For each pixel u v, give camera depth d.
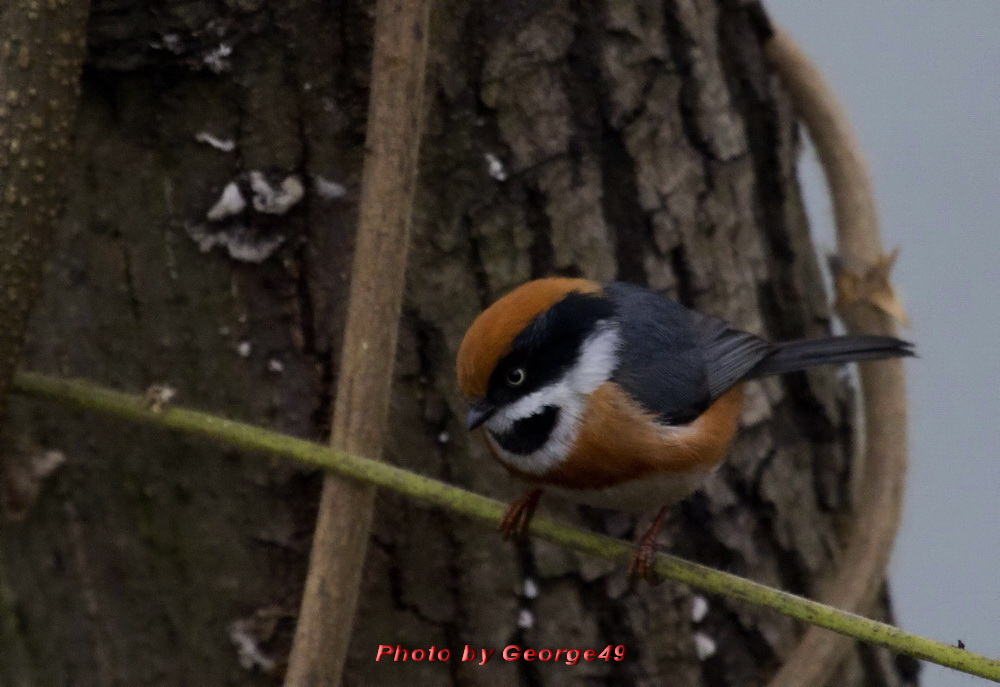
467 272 7.81
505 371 7.52
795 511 9.14
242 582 7.61
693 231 8.52
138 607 7.67
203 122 7.29
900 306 9.16
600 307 7.84
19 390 6.89
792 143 9.66
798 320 9.60
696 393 7.94
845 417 9.82
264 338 7.48
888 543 8.80
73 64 6.31
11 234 6.39
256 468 7.54
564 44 7.88
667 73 8.32
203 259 7.42
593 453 7.64
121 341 7.46
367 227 6.62
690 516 8.69
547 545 8.01
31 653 7.70
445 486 6.62
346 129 7.38
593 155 8.06
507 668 7.97
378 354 6.67
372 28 7.27
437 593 7.85
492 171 7.75
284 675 7.61
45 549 7.65
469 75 7.64
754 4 9.20
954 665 5.82
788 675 8.24
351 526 6.70
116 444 7.58
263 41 7.20
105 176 7.36
